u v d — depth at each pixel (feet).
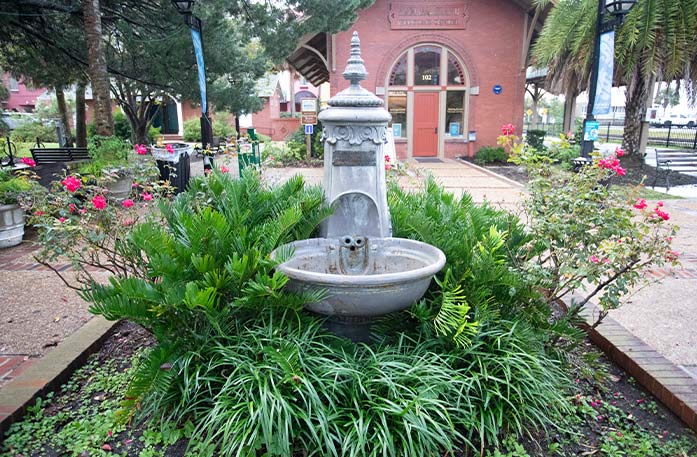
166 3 35.32
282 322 9.15
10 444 8.44
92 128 61.16
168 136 93.25
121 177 19.85
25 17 34.19
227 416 8.00
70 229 10.60
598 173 10.42
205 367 8.95
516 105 54.85
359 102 10.82
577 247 10.10
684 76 39.65
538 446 8.60
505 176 42.57
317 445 7.82
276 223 10.46
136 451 8.33
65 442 8.50
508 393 8.70
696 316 13.66
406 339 10.07
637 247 9.62
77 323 13.08
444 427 7.96
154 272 9.18
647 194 34.12
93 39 28.86
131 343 11.93
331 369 8.48
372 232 11.35
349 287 8.63
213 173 14.47
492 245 10.63
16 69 43.96
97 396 9.82
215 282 8.92
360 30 53.21
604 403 9.81
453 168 47.83
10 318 13.39
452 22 53.11
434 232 11.47
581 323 12.08
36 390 9.52
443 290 9.74
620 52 39.09
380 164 11.27
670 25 36.91
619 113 144.56
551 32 43.65
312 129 49.47
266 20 40.01
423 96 55.31
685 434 9.02
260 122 100.68
